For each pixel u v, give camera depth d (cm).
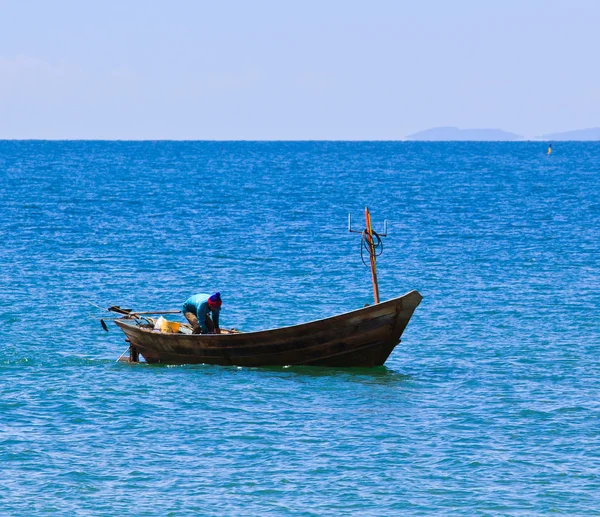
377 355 10531
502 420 8744
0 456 7631
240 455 7750
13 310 14138
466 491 6994
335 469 7438
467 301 15238
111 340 12462
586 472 7375
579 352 11662
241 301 15362
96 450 7831
